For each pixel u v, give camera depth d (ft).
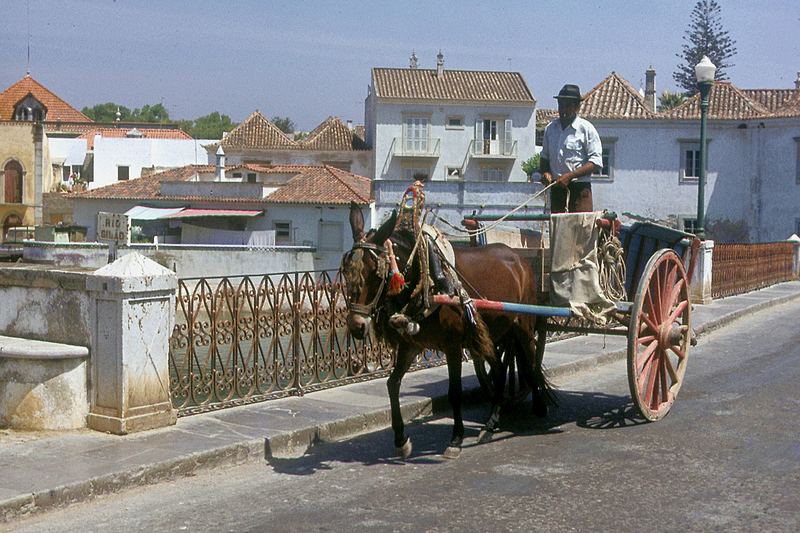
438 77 193.77
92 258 120.67
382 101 186.50
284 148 195.42
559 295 28.78
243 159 196.03
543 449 26.25
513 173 190.29
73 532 19.27
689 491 21.66
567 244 28.63
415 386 34.17
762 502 20.75
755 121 143.95
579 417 30.73
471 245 31.73
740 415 30.25
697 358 44.50
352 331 22.89
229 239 144.66
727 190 146.61
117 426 25.63
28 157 192.75
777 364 41.75
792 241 104.68
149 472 22.70
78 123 274.36
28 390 26.02
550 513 20.16
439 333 25.04
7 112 241.96
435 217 27.37
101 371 26.17
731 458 24.63
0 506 19.56
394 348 25.41
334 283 34.14
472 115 189.06
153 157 215.92
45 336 27.50
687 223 146.82
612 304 28.14
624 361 44.11
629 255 30.99
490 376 30.40
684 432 27.89
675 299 30.60
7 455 23.43
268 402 30.76
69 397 26.09
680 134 146.30
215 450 24.29
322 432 27.50
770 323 60.59
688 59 219.82
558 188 31.99
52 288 27.14
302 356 33.47
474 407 33.19
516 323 28.94
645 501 20.93
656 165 147.02
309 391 32.58
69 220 195.42
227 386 29.99
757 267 86.33
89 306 26.27
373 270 23.25
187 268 123.65
